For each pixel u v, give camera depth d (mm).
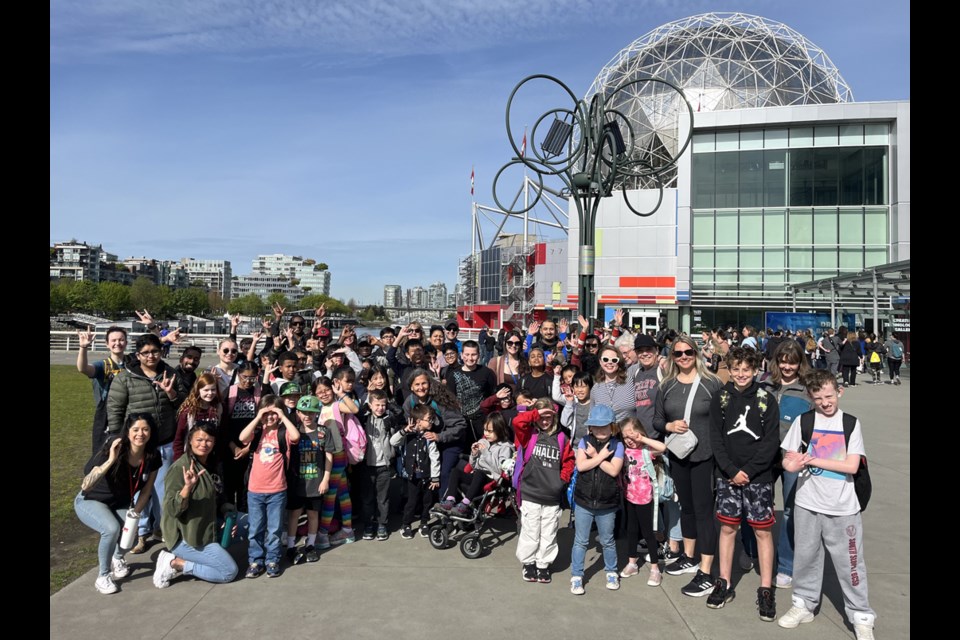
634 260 38656
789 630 4188
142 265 180125
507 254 71438
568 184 10539
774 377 5406
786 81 44625
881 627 4152
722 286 37312
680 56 46062
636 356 7113
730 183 37125
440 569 5266
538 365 7199
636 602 4648
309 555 5398
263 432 5176
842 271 35625
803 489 4258
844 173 35656
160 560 4863
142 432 4824
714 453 4590
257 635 4047
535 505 4992
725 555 4621
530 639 4031
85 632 4055
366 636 4047
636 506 5055
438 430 6039
